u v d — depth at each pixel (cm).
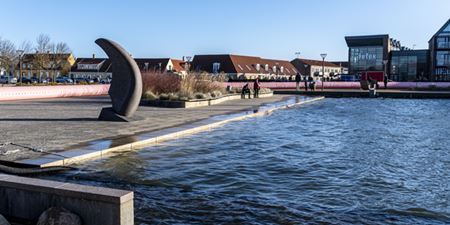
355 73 8600
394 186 821
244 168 949
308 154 1120
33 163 890
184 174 889
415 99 3803
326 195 759
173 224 612
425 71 8281
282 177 880
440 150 1193
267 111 2266
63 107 2317
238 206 693
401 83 5109
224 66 8438
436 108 2756
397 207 702
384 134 1508
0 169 848
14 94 3005
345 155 1111
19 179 582
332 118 2052
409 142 1330
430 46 8219
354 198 744
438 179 877
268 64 9650
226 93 3400
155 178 854
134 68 1633
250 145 1238
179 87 2827
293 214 660
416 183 845
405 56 8394
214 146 1211
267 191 780
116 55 1622
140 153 1087
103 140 1184
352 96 4116
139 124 1559
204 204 702
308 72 10700
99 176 859
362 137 1429
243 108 2383
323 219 641
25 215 564
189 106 2436
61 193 534
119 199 501
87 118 1731
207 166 962
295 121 1886
